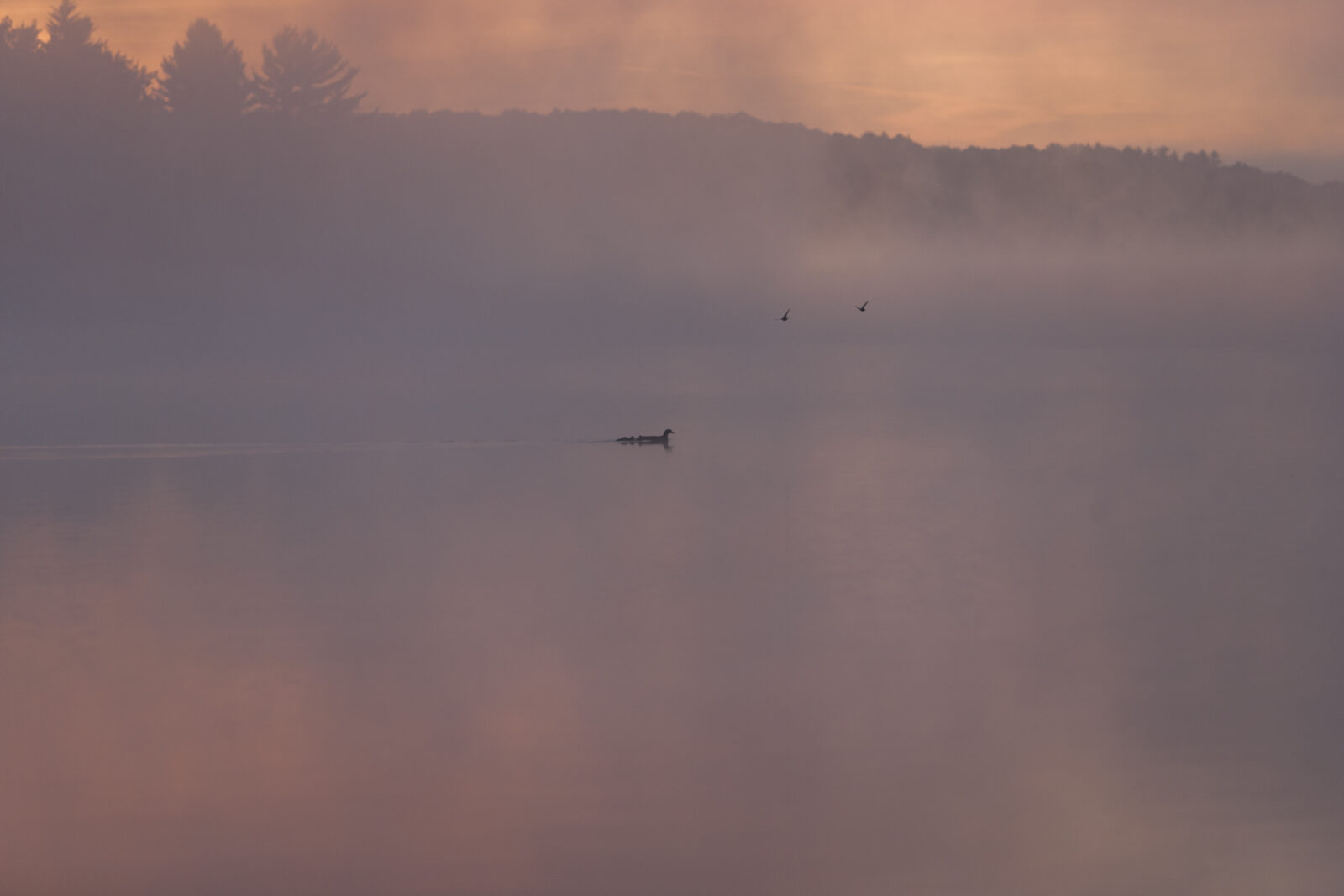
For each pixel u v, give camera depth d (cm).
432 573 8050
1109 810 4594
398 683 5925
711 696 5747
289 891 4097
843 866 4250
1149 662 6216
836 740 5259
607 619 6988
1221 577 7869
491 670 6112
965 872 4200
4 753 5122
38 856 4300
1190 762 5012
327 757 5116
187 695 5753
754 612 7062
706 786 4834
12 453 14238
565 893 4097
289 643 6569
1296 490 11106
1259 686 5825
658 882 4162
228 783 4872
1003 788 4791
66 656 6328
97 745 5206
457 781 4875
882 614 7062
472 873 4209
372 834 4469
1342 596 7331
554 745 5238
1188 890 4097
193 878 4175
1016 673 5994
